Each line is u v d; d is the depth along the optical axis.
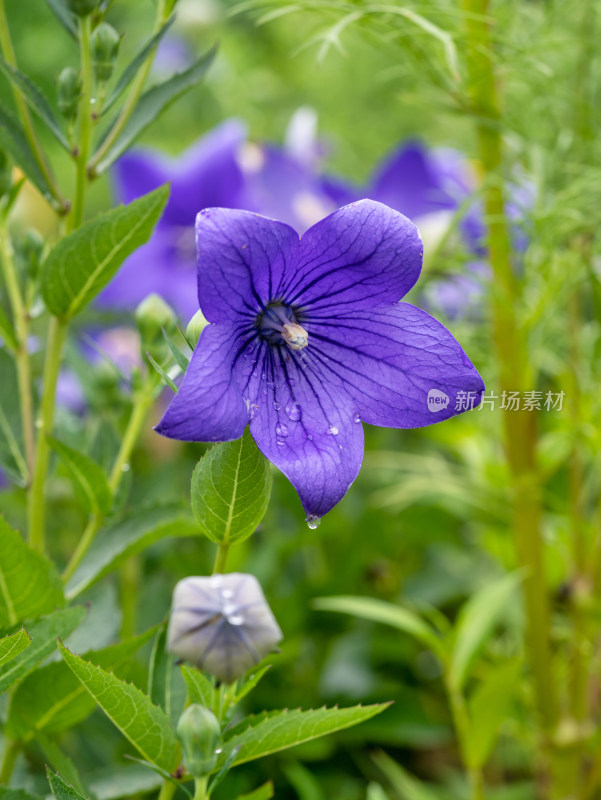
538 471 0.50
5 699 0.43
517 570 0.50
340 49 0.43
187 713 0.35
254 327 0.37
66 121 0.40
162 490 0.59
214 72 1.15
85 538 0.42
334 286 0.38
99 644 0.43
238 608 0.35
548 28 0.51
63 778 0.39
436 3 0.49
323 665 0.63
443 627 0.53
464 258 0.49
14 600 0.39
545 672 0.51
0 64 0.39
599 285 0.49
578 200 0.49
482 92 0.48
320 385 0.38
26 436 0.43
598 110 0.53
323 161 0.89
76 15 0.39
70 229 0.40
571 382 0.52
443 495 0.64
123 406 0.51
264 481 0.36
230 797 0.53
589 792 0.52
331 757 0.60
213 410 0.34
